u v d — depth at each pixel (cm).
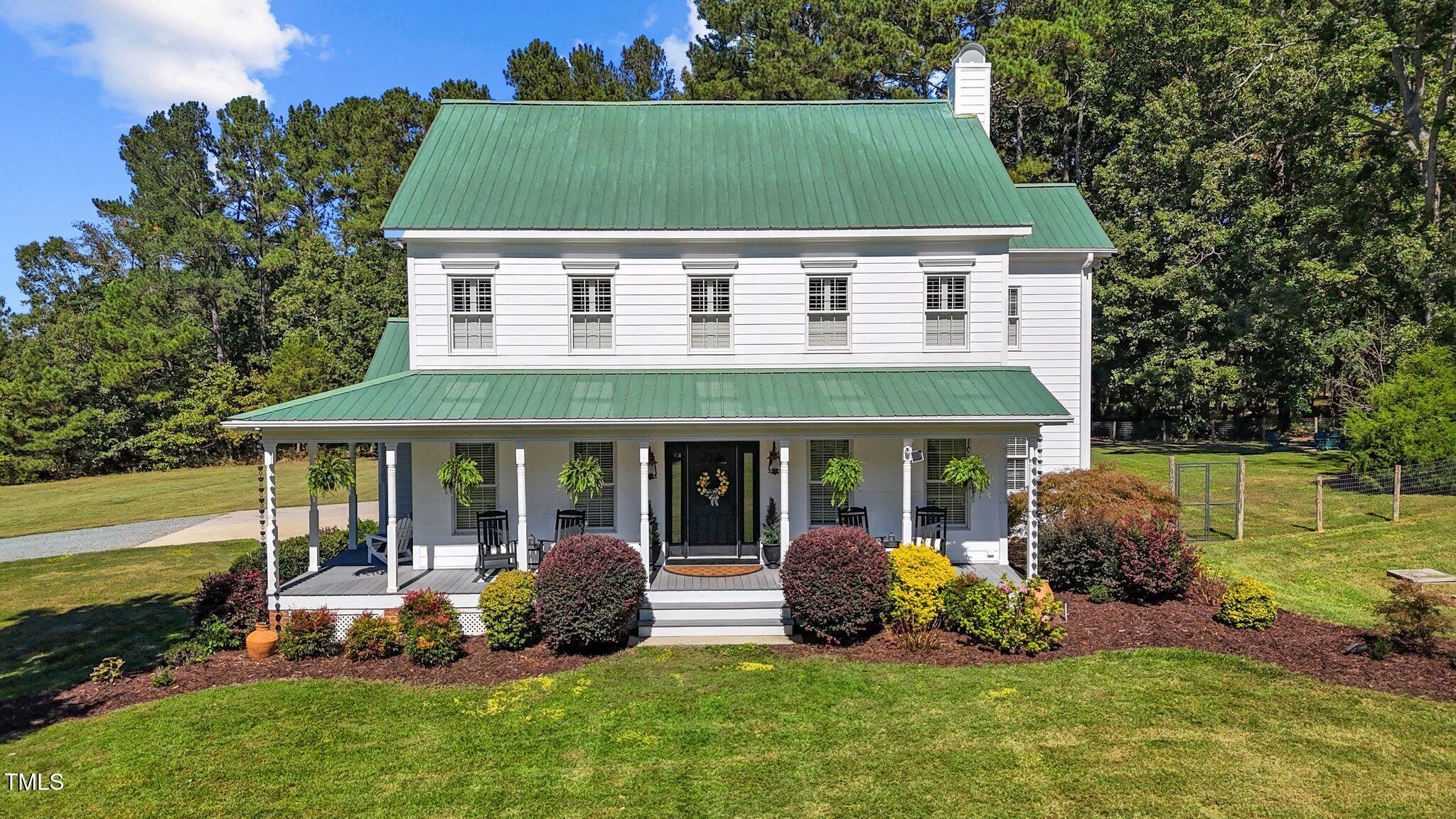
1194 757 834
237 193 5484
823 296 1525
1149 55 3719
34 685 1116
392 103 4356
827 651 1184
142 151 5472
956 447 1539
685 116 1831
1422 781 781
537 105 1834
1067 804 752
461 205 1509
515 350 1500
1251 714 930
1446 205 2647
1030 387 1424
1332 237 2880
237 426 1252
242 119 5322
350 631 1187
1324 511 2052
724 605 1273
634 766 841
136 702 1038
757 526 1518
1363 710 934
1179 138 3388
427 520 1500
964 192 1566
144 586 1694
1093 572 1402
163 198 5372
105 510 2827
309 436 1315
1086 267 1800
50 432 3906
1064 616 1262
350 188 5138
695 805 764
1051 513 1538
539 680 1083
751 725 929
